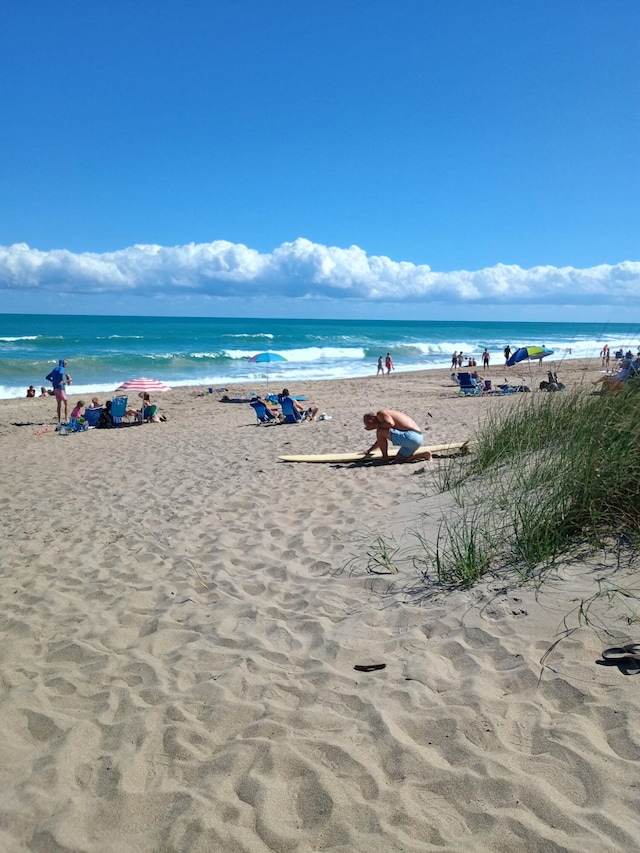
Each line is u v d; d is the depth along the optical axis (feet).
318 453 33.53
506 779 7.98
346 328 378.12
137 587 15.84
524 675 10.05
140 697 10.61
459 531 16.53
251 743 9.09
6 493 28.04
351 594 14.26
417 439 27.53
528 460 19.76
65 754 9.11
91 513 23.63
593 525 14.26
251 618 13.55
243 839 7.41
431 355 169.58
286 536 18.97
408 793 7.95
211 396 78.64
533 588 12.73
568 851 6.84
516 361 71.97
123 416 55.42
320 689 10.47
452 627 11.96
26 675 11.66
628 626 10.75
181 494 25.53
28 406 70.74
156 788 8.34
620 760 8.04
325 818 7.66
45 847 7.44
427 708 9.59
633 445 15.52
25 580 16.81
